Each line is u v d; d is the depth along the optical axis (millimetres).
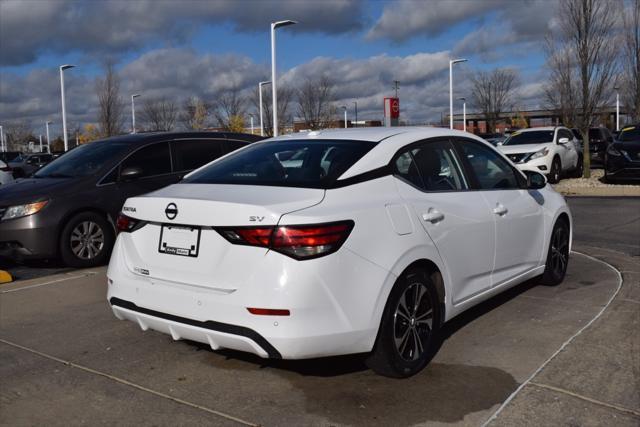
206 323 3551
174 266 3723
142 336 4891
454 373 4012
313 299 3344
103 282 6828
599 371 3893
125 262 4043
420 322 4023
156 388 3893
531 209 5457
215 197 3666
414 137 4469
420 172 4320
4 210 7367
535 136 18438
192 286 3629
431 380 3912
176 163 8445
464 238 4410
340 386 3857
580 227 10219
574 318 5074
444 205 4281
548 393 3602
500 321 5051
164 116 38625
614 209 12469
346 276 3463
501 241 4922
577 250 8062
